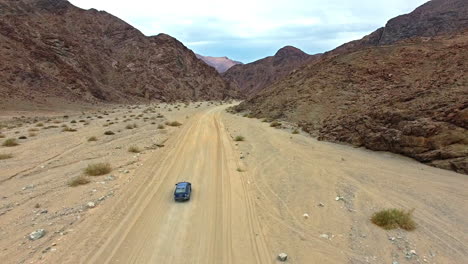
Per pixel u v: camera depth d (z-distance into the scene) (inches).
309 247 332.8
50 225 371.2
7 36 2596.0
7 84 2176.4
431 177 566.9
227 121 1644.9
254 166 671.1
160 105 3238.2
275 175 596.7
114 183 536.1
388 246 331.3
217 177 588.1
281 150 821.9
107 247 327.6
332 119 1151.0
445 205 437.4
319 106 1407.5
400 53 1577.3
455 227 374.3
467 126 642.8
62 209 419.2
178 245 336.8
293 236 357.7
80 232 356.2
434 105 753.6
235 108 2460.6
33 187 512.4
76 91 2763.3
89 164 657.0
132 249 326.0
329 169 632.4
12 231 355.6
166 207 437.7
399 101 911.0
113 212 414.3
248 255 319.3
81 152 786.2
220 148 875.4
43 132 1133.1
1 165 648.4
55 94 2479.1
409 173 596.1
